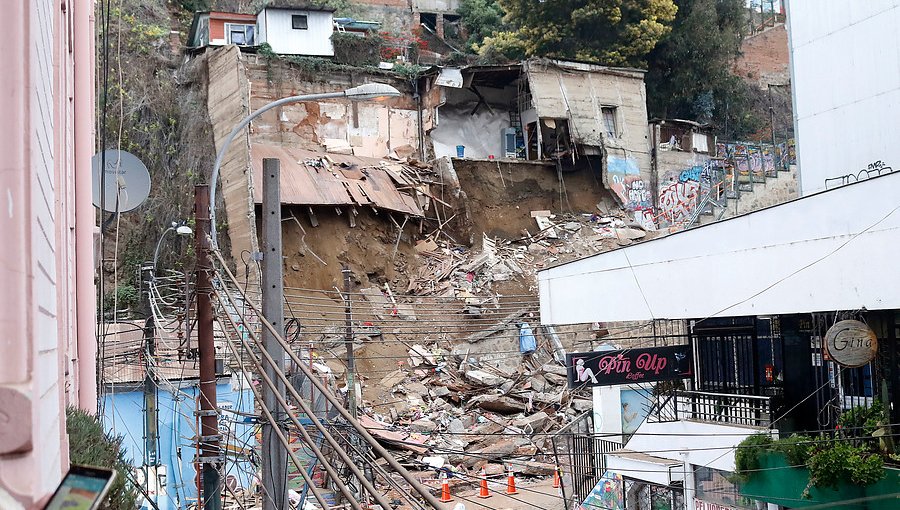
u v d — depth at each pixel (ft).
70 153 30.42
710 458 59.36
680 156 151.33
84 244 41.24
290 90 132.26
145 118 125.18
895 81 73.77
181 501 65.46
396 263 127.44
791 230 52.26
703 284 58.29
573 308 70.08
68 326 25.52
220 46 123.24
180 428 69.56
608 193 145.07
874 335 46.34
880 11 75.15
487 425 97.91
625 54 155.22
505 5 163.63
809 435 53.67
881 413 48.98
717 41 165.58
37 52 12.26
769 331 58.95
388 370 107.34
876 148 75.77
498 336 113.80
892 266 46.37
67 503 10.52
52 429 12.56
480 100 146.51
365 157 135.95
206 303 42.04
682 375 61.77
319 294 116.67
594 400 82.89
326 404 64.39
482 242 134.31
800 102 84.07
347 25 152.56
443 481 79.71
